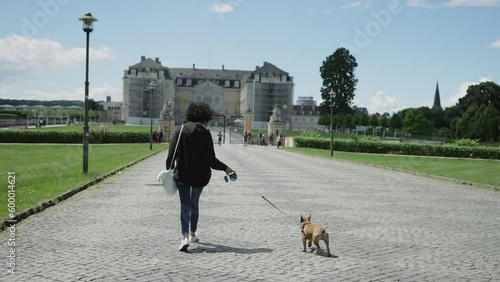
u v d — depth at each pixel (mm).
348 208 11430
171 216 9719
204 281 5461
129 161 25281
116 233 8016
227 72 159750
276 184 16562
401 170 24375
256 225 8938
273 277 5660
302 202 12273
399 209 11516
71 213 9922
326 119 95812
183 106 152875
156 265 6086
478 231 8961
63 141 50000
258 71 131625
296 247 7219
